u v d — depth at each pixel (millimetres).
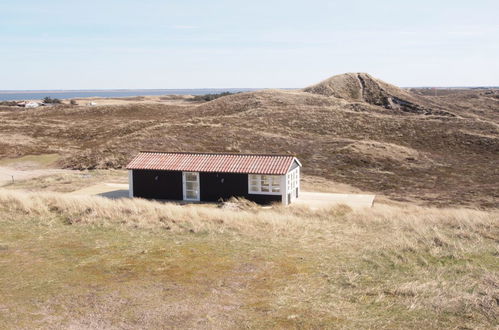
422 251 12359
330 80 110125
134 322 7812
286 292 9273
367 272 10562
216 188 26750
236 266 11016
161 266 10961
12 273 10328
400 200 31547
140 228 14914
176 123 60844
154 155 29375
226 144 50062
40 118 81625
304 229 15344
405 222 16594
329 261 11469
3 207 17734
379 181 38344
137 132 54625
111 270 10625
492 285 9523
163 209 17875
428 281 9828
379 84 106812
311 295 9109
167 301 8773
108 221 15781
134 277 10164
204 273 10477
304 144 50656
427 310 8258
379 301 8734
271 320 7895
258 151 48062
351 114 68625
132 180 28156
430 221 16734
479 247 12742
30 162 45688
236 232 14570
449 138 55031
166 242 13211
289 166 26344
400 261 11398
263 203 26000
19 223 15312
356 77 111062
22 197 19172
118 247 12602
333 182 37688
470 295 8859
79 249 12367
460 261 11398
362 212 19469
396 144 53281
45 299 8820
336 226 16125
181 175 27359
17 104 134000
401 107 92750
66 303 8633
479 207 29391
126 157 44750
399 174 40906
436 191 35094
